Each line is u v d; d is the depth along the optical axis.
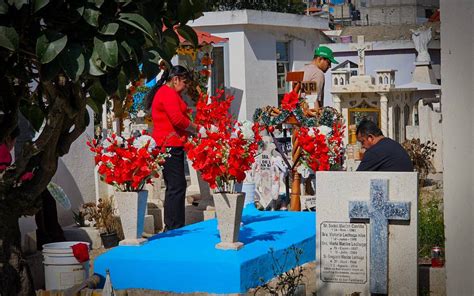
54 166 5.70
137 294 7.34
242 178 7.73
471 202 5.30
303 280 7.89
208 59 15.77
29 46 4.88
